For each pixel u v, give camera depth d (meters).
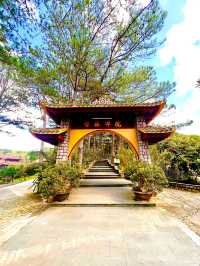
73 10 8.60
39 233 4.08
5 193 9.14
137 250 3.31
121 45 10.46
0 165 30.11
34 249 3.36
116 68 11.66
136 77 11.48
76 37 9.45
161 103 8.09
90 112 8.92
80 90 12.00
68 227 4.41
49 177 6.54
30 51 6.17
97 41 10.48
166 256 3.11
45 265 2.85
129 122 9.12
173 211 5.77
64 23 8.68
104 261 2.95
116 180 11.73
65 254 3.18
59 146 8.69
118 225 4.53
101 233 4.05
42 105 8.47
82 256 3.11
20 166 20.06
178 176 10.77
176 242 3.63
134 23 9.49
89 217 5.15
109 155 34.00
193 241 3.68
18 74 11.42
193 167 10.07
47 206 6.32
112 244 3.54
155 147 11.59
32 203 6.98
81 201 6.63
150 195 6.64
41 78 10.30
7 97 15.58
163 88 12.16
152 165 7.39
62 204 6.37
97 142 34.78
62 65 10.49
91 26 9.84
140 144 8.60
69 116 9.12
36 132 8.18
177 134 13.23
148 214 5.42
